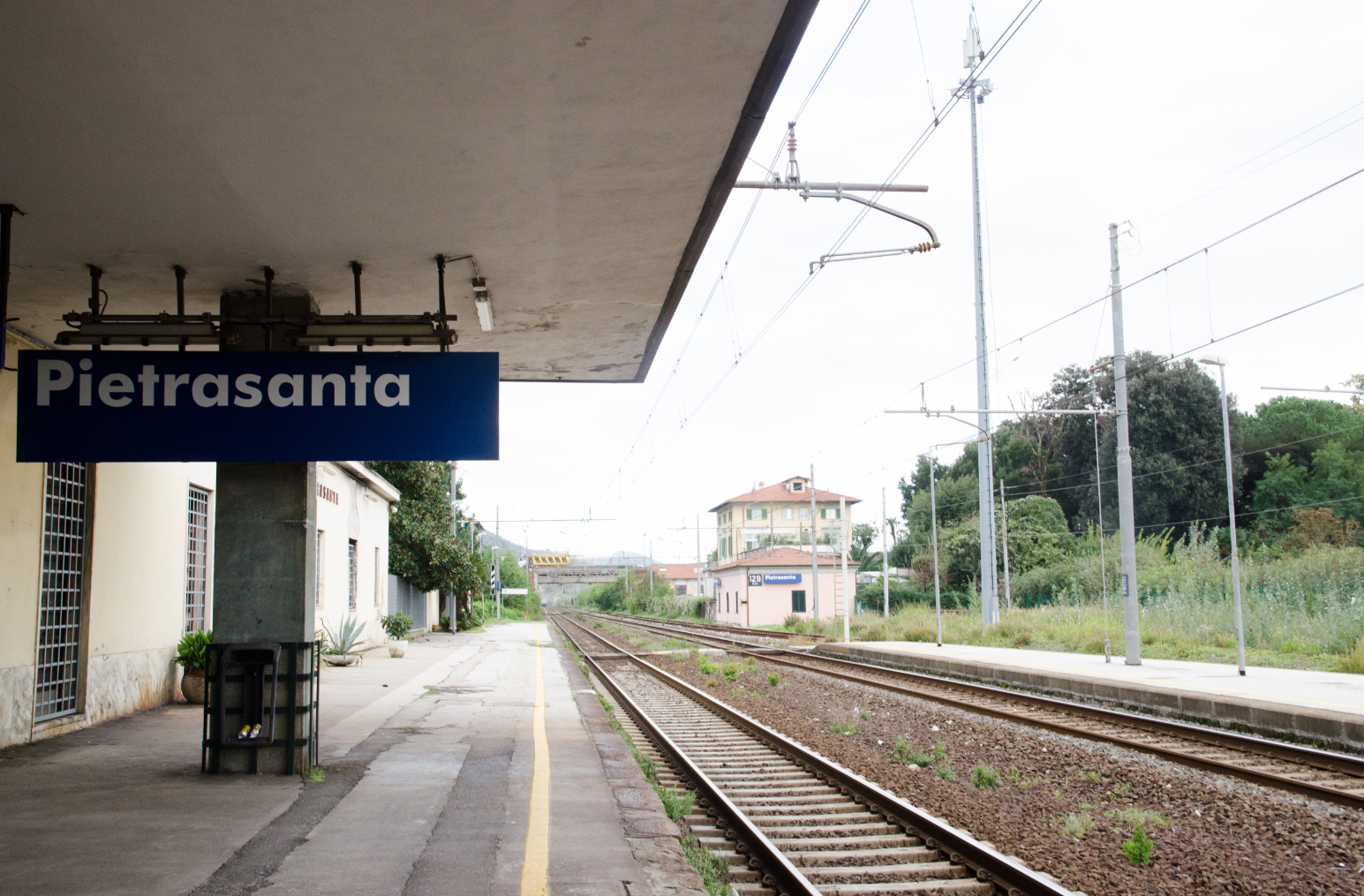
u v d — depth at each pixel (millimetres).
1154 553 37562
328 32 4867
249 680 7926
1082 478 52375
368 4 4648
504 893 4867
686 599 82250
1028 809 7898
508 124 5945
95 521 10477
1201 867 6238
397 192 6867
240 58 5070
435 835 6008
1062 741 11164
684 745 11203
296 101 5527
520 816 6566
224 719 7906
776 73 5500
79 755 8688
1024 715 13234
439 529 36969
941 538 52188
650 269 8914
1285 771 9383
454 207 7195
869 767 9750
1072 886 5930
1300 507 42562
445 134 6043
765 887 5789
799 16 4973
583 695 15000
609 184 6941
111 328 7969
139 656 11570
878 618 39406
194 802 6840
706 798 8195
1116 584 35812
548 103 5727
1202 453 45250
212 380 7816
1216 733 11070
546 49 5148
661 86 5586
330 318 8148
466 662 21953
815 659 25344
